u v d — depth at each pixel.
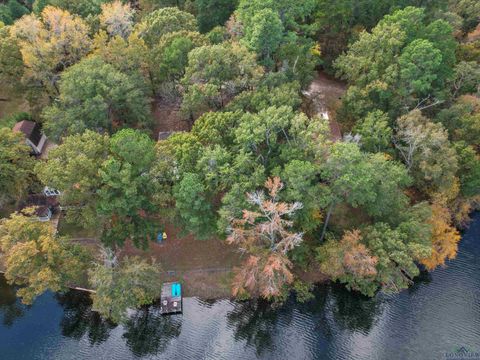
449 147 55.12
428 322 51.00
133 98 57.56
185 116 60.34
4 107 72.06
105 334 51.91
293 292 53.56
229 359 49.50
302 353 49.97
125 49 59.59
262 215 42.88
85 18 71.62
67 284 53.53
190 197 44.38
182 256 54.97
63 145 46.88
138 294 47.62
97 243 55.56
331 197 45.59
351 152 43.53
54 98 64.75
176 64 59.91
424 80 54.53
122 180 43.81
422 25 60.31
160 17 65.25
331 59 74.12
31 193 59.06
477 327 50.19
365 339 50.62
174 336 51.12
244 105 53.59
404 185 55.81
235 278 50.50
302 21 73.38
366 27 72.31
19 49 61.72
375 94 59.97
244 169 46.12
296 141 47.94
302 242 52.66
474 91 61.50
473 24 76.75
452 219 58.88
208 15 75.44
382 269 48.47
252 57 54.44
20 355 49.84
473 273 54.94
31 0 90.00
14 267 44.72
